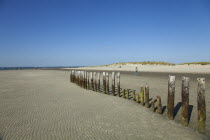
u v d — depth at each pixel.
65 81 23.89
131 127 6.72
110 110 9.01
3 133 6.11
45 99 11.72
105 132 6.23
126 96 11.85
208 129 6.62
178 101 11.02
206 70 40.75
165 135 6.02
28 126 6.77
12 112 8.70
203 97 6.17
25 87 17.53
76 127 6.68
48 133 6.11
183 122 6.97
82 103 10.52
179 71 41.75
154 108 9.40
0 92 14.63
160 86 17.03
